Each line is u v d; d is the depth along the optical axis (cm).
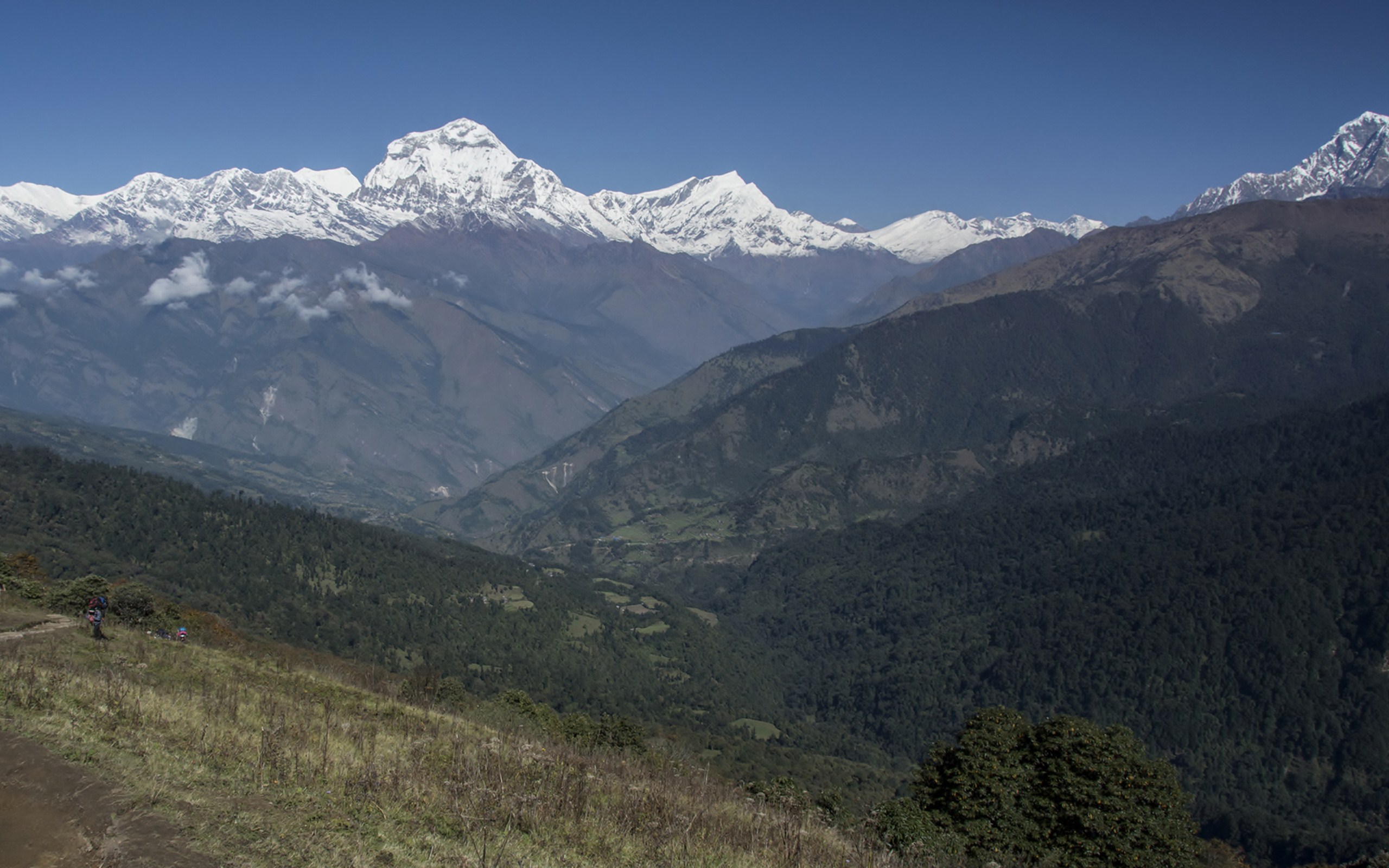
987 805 5453
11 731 3581
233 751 4016
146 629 7100
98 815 3100
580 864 3706
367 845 3362
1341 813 14038
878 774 13875
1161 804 5325
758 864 4256
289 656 8369
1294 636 16588
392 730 5359
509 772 4600
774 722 17538
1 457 16725
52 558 13112
